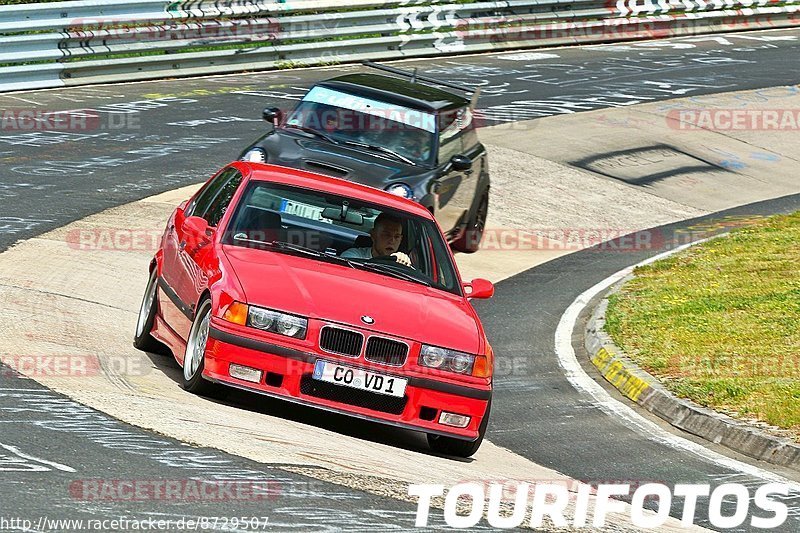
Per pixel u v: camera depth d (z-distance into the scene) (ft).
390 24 304.50
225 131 213.66
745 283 155.12
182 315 92.02
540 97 280.72
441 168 147.13
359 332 83.15
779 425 102.27
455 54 322.96
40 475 62.85
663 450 99.14
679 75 322.34
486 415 86.94
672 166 240.73
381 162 142.72
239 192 97.04
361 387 82.84
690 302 146.00
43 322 104.53
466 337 86.84
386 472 75.31
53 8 230.68
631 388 117.19
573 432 102.42
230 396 90.68
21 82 228.63
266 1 274.77
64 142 192.65
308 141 144.56
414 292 91.40
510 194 208.33
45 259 130.52
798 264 164.86
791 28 422.82
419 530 63.82
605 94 290.97
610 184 222.89
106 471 65.21
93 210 157.17
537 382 119.65
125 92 238.07
